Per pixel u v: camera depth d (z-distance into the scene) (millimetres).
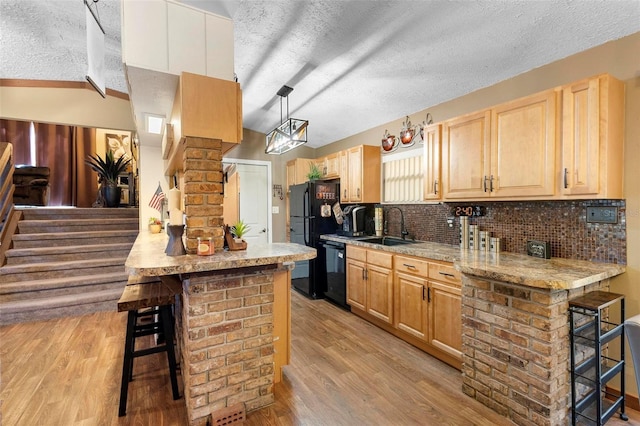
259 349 1873
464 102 2850
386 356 2523
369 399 1973
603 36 1894
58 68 3746
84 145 6086
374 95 3227
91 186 6160
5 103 3977
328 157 4578
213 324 1740
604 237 1973
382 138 3867
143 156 4039
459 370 2311
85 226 4480
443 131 2686
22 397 1961
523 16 1866
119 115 4508
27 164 5633
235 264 1637
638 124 1815
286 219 5473
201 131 1830
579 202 2086
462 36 2127
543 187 1980
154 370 2301
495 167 2256
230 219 2361
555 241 2211
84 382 2135
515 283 1755
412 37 2236
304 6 2113
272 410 1866
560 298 1668
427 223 3266
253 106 4059
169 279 2061
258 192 5281
